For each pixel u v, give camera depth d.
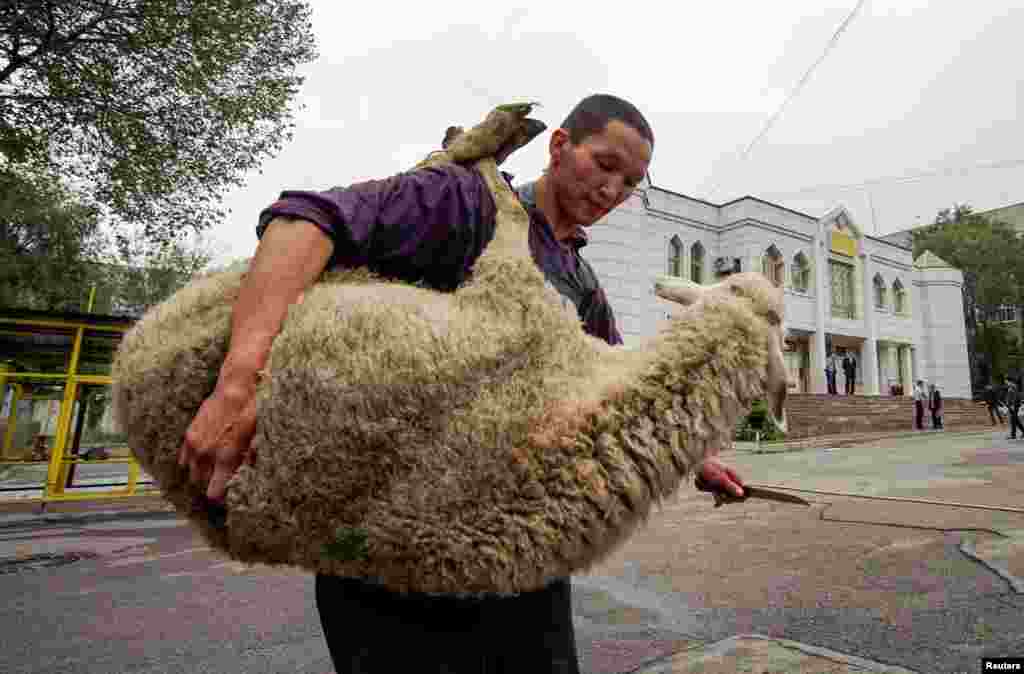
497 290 0.79
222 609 3.62
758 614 3.04
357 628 0.90
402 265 0.94
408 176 0.96
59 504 8.57
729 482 1.19
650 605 3.26
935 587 3.26
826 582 3.47
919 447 13.09
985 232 43.47
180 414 0.77
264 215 0.85
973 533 4.42
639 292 18.20
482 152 1.06
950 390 31.31
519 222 0.94
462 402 0.72
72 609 3.63
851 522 5.06
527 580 0.74
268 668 2.73
